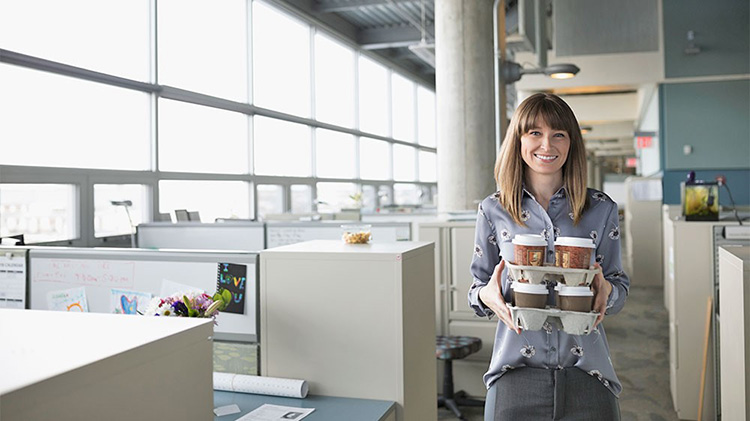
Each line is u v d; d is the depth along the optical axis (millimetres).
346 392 1678
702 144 7641
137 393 636
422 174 12375
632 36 7570
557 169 1320
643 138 8414
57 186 4355
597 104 10578
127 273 1874
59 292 1945
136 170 5055
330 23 8430
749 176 7531
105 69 4809
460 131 4945
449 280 3381
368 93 10008
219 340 1792
